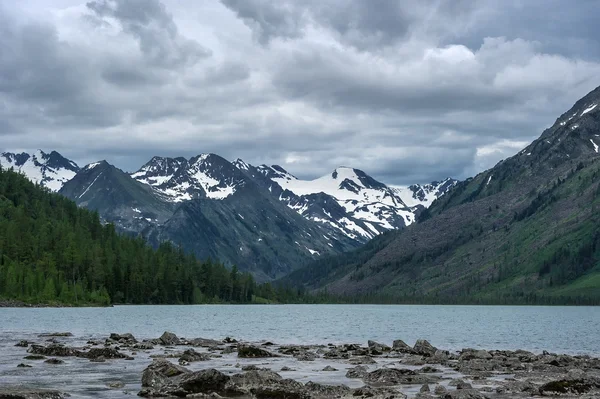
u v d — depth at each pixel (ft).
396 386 180.34
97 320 533.14
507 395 163.22
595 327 545.03
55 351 246.88
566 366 226.79
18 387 164.04
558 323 622.54
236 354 265.54
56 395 150.00
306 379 192.34
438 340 386.11
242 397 155.22
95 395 155.74
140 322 517.14
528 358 249.96
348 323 589.32
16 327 431.43
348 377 197.26
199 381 159.74
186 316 652.07
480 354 252.83
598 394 164.04
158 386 163.53
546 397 160.76
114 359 237.04
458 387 174.09
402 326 546.26
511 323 619.67
